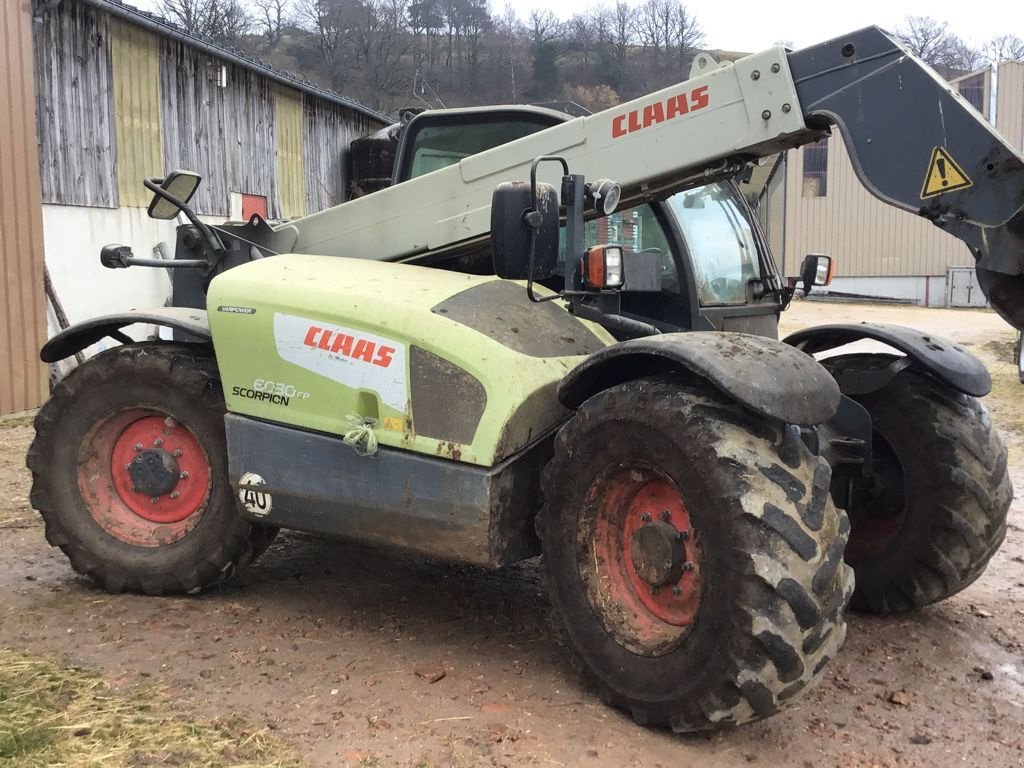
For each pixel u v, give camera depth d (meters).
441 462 3.17
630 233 3.71
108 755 2.58
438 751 2.66
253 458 3.58
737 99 3.29
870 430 3.49
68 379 4.06
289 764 2.58
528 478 3.23
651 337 2.89
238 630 3.57
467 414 3.14
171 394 3.88
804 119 3.19
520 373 3.13
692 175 3.46
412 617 3.73
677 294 3.62
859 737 2.83
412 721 2.84
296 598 3.94
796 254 29.67
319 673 3.18
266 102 14.11
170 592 3.93
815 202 29.33
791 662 2.55
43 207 9.34
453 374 3.18
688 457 2.70
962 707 3.04
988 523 3.59
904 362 3.71
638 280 3.37
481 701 2.98
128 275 10.62
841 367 3.91
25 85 8.41
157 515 4.03
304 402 3.47
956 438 3.61
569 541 3.04
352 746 2.69
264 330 3.54
